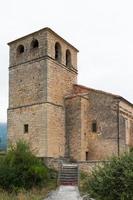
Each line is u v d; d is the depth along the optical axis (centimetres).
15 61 3934
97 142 3684
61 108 3741
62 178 2842
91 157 3684
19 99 3788
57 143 3578
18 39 3925
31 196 2308
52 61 3703
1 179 2630
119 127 3609
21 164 2716
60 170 2942
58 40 3875
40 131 3488
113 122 3631
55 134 3566
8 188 2602
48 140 3431
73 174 2894
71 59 4112
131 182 1698
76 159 3578
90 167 2908
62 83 3844
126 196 1680
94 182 1852
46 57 3625
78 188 2525
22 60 3866
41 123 3497
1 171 2661
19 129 3694
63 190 2455
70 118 3741
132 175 1698
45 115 3488
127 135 3881
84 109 3753
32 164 2759
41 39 3716
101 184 1788
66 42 4016
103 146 3634
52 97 3616
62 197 2186
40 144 3453
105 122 3684
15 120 3759
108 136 3625
